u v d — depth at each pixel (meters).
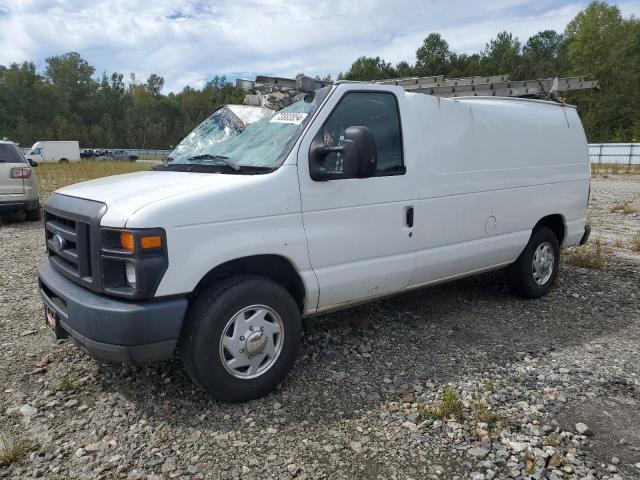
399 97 4.20
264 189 3.41
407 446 3.04
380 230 4.04
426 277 4.51
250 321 3.40
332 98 3.78
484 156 4.84
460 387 3.71
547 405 3.49
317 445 3.04
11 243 8.63
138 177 3.92
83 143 86.31
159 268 3.01
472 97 5.14
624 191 17.45
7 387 3.69
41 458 2.91
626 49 56.50
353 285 3.93
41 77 97.94
